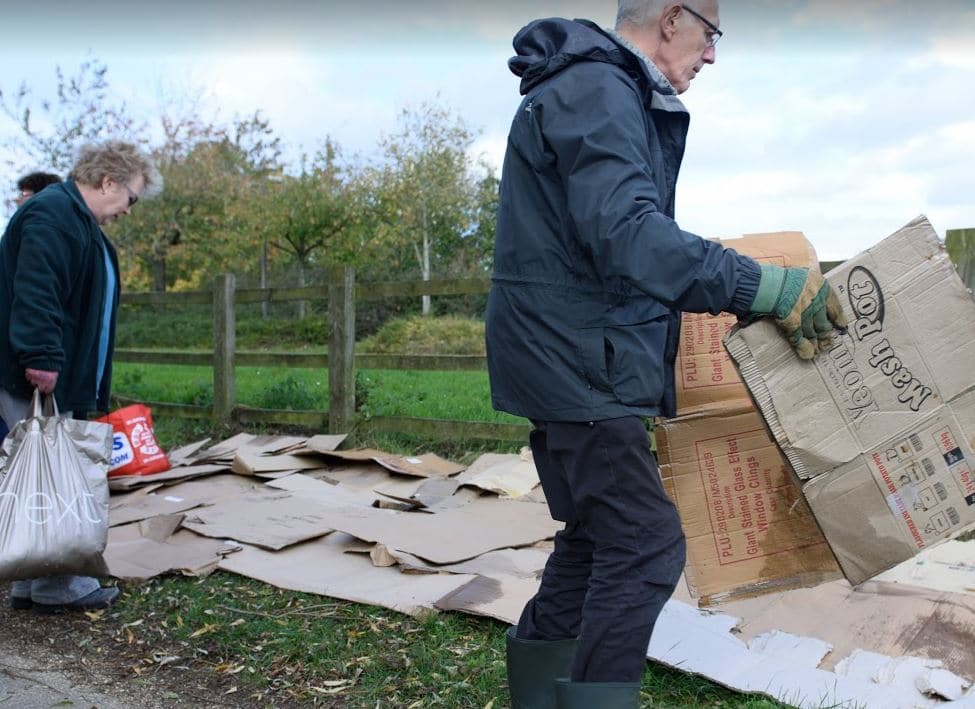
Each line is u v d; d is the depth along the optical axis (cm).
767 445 222
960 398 187
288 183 2555
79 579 336
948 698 223
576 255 179
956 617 264
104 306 344
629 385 179
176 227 2531
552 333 180
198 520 429
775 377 185
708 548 220
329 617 312
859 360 187
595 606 184
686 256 164
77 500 312
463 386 877
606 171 167
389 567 356
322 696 258
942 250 188
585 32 184
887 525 189
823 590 292
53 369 313
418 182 2530
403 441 602
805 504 209
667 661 254
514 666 219
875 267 188
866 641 259
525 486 462
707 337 221
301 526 409
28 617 333
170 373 1185
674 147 190
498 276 191
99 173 337
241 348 1898
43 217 317
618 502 182
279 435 659
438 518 414
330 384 621
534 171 184
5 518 303
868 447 188
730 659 253
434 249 2717
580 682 183
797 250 225
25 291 310
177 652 295
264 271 2661
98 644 306
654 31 195
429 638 288
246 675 275
